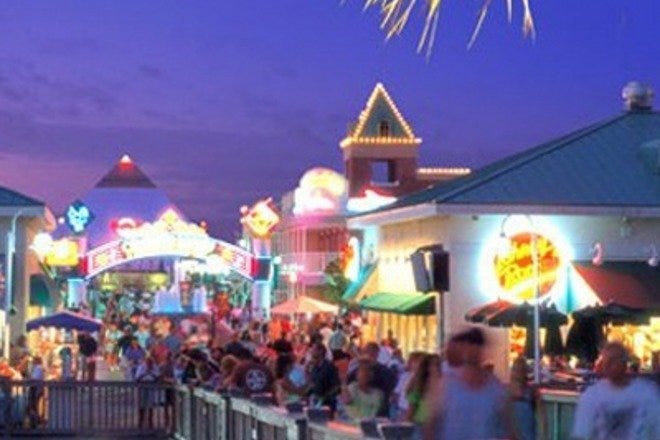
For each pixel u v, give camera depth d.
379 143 87.81
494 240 38.19
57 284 59.81
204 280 82.69
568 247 38.28
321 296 79.94
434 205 37.88
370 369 19.16
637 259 38.56
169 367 35.41
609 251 38.50
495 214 37.94
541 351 33.88
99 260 63.00
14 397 32.38
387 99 88.69
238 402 22.55
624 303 36.66
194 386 28.73
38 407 32.50
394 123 88.25
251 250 71.62
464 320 36.25
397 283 44.47
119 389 32.66
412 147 87.81
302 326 54.16
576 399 19.84
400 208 41.59
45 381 32.56
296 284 81.94
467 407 12.73
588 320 33.66
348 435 14.23
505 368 37.09
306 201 82.31
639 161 40.25
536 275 29.62
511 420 12.84
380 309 42.12
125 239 63.38
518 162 39.97
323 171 83.25
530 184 38.69
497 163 45.09
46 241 46.44
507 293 37.50
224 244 65.12
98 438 32.56
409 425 12.72
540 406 17.38
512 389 16.27
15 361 40.84
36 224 49.34
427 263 22.97
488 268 38.06
